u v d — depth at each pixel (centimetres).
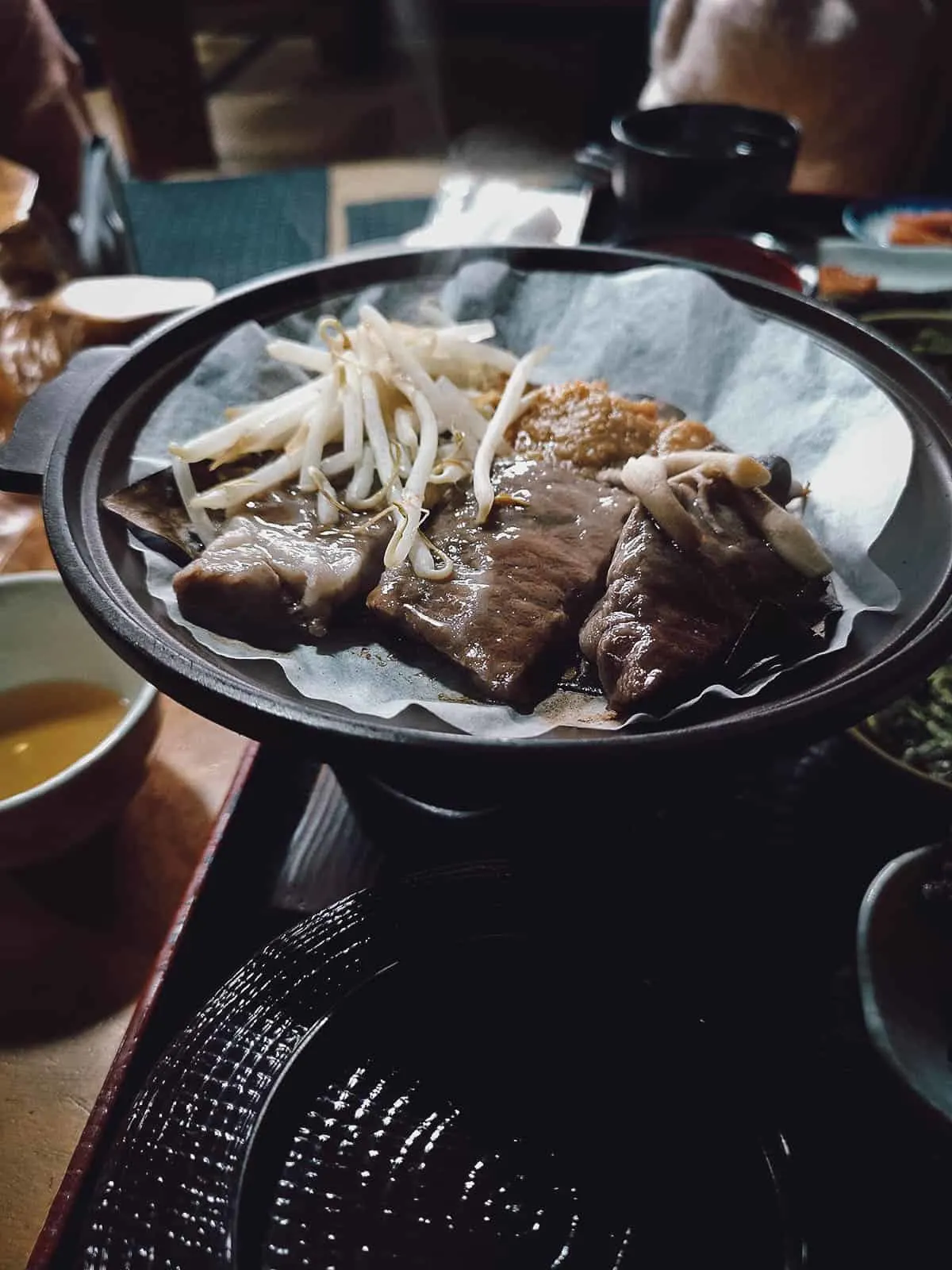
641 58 86
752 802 24
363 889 21
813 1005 20
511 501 24
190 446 24
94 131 52
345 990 19
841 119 56
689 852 23
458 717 19
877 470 23
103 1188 16
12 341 32
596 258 31
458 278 31
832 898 22
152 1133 17
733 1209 16
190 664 17
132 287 35
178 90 64
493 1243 16
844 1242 17
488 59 85
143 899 23
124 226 41
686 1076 18
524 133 74
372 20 80
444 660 22
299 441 26
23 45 44
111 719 24
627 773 15
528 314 31
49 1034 20
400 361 27
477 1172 17
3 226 34
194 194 53
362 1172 17
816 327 27
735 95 58
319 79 80
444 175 57
